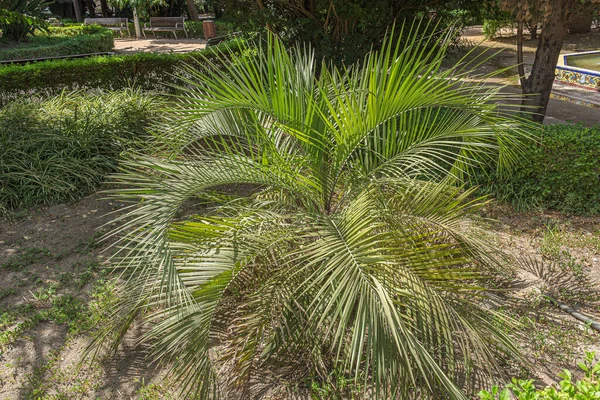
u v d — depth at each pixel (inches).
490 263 148.9
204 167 127.4
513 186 232.1
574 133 221.6
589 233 205.0
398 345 94.2
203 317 115.7
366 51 335.3
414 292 111.1
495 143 202.1
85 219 231.1
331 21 340.5
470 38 772.0
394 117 132.3
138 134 285.3
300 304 125.9
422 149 141.0
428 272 115.8
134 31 971.9
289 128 130.4
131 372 141.0
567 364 135.5
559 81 480.4
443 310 111.6
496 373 132.0
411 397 119.6
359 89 126.2
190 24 924.6
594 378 109.2
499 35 761.6
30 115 285.7
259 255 124.0
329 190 142.8
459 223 138.6
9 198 243.0
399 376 102.6
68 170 254.8
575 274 175.3
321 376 133.3
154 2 904.3
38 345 153.8
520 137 219.5
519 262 183.8
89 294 177.0
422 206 130.7
